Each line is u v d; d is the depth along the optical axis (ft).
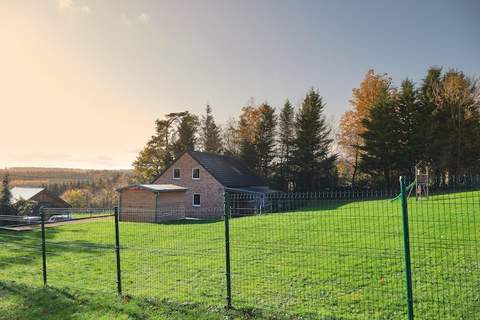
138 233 63.31
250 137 169.27
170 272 33.99
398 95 126.52
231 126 186.09
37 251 49.62
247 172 141.38
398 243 36.37
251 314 21.81
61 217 101.55
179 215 109.91
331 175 150.71
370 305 22.53
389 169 123.85
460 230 38.73
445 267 27.89
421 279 26.04
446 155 114.42
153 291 28.30
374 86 135.95
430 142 116.37
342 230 45.88
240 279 29.94
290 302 23.94
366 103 136.98
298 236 45.62
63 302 25.48
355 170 149.18
